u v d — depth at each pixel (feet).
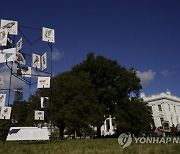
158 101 278.87
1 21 64.64
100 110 149.28
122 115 168.04
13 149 38.14
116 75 175.42
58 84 137.28
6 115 57.72
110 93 167.43
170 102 282.56
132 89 177.47
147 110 187.73
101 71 171.42
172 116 280.10
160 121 274.16
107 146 35.83
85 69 173.88
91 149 31.50
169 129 96.27
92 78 171.32
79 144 46.29
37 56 70.33
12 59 60.85
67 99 137.28
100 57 174.81
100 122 159.84
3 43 61.52
